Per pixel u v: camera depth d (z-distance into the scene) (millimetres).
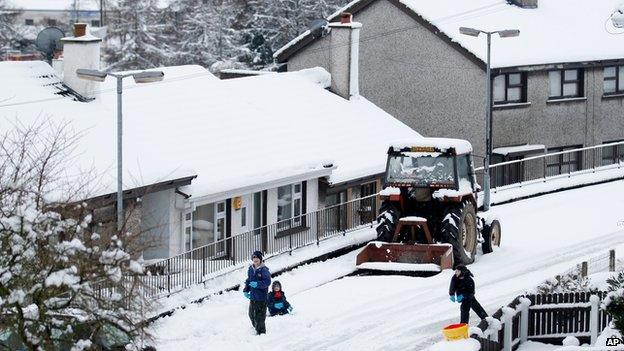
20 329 20172
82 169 33406
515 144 55469
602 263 37750
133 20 81625
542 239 41969
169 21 85750
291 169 40688
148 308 23953
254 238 37719
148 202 36125
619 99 59656
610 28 59438
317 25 58688
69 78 38688
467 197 38344
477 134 54719
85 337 21109
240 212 39469
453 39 54625
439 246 36531
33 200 20719
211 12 81125
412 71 56531
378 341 28938
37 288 20031
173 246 36281
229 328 29484
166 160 36562
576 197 50625
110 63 83562
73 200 26766
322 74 51250
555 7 60156
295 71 54625
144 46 81500
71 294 20609
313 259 38500
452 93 55344
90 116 37688
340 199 44969
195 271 33469
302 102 47938
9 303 19719
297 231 40000
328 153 44125
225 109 43688
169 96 42531
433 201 37688
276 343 28375
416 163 37500
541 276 36000
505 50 54594
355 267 37312
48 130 35031
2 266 20047
